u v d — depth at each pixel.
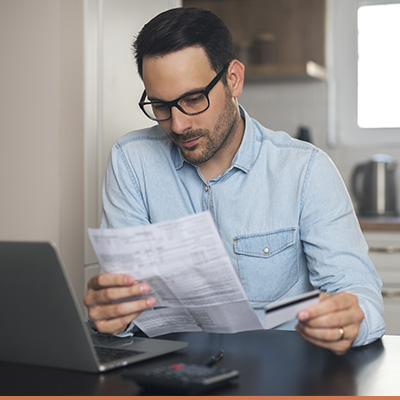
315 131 3.99
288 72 3.67
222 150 1.60
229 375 1.01
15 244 1.03
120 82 2.35
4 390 1.00
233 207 1.61
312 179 1.55
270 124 4.04
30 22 2.20
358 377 1.06
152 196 1.66
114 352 1.19
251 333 1.38
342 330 1.13
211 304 1.18
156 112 1.44
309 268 1.54
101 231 1.15
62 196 2.18
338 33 3.99
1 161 2.24
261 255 1.58
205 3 4.00
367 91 3.96
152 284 1.19
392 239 3.22
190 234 1.09
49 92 2.19
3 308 1.12
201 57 1.38
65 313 1.05
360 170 3.75
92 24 2.18
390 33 3.92
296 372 1.09
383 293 3.22
